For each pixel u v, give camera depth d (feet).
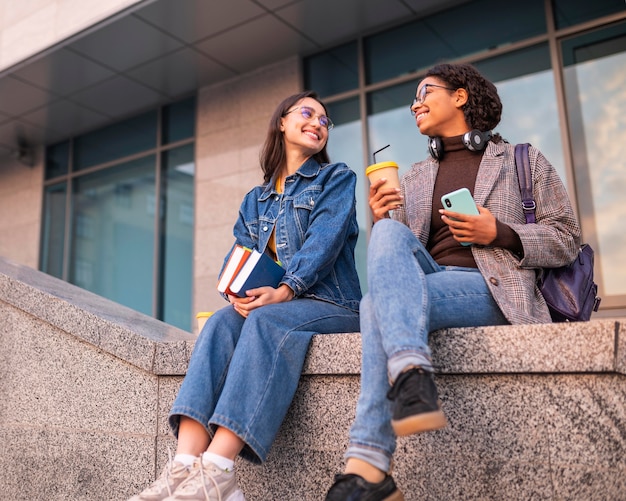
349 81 20.52
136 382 7.43
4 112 25.52
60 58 21.36
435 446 5.41
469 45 18.43
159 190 24.57
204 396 5.69
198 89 23.88
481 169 6.55
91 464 7.62
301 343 5.99
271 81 21.94
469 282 5.70
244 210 7.77
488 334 5.17
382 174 6.10
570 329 4.82
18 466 8.38
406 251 5.23
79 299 9.07
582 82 16.55
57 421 8.10
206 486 5.19
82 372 8.00
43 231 28.37
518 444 5.02
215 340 6.07
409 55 19.51
